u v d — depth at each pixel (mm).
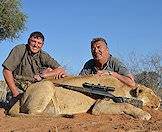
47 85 3094
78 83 3246
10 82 3410
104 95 3195
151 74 5758
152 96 3305
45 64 3568
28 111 3020
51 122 2729
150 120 2873
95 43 3396
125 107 3039
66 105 3119
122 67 3428
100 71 3342
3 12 8016
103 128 2463
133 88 3330
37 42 3455
